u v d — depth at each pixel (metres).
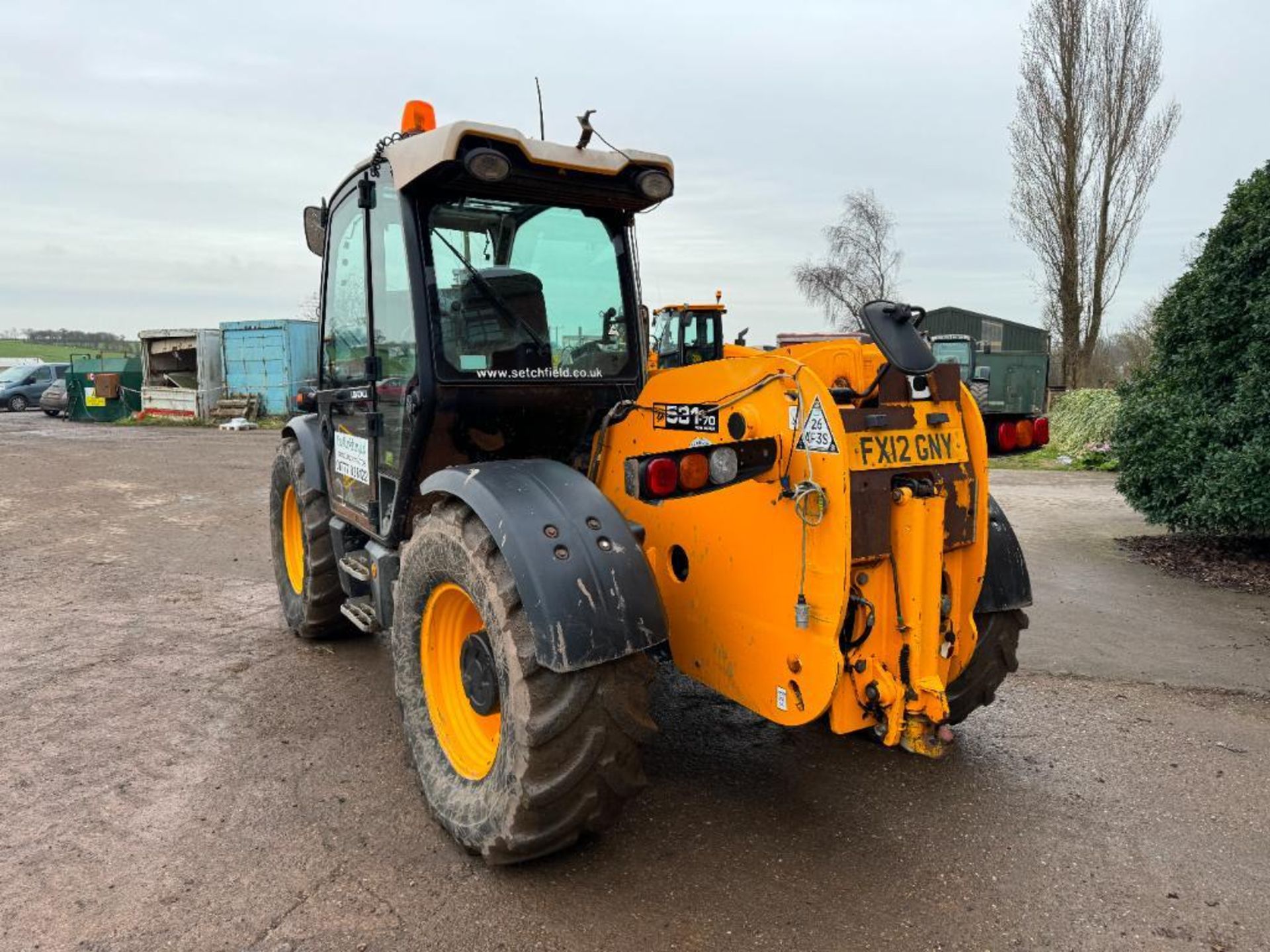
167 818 3.12
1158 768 3.56
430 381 3.24
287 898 2.67
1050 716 4.09
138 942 2.46
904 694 2.67
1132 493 7.46
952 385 2.84
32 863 2.84
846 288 31.75
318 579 4.73
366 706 4.14
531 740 2.55
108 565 7.02
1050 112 24.00
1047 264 24.89
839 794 3.33
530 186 3.22
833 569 2.49
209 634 5.23
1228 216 6.97
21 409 28.02
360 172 3.70
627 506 3.32
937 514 2.67
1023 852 2.93
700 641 3.03
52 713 4.04
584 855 2.91
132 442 17.67
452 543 2.88
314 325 22.84
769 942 2.47
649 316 3.80
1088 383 25.19
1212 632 5.41
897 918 2.58
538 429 3.54
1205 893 2.71
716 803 3.26
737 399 2.80
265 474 12.55
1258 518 6.53
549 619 2.54
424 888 2.72
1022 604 3.42
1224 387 7.11
